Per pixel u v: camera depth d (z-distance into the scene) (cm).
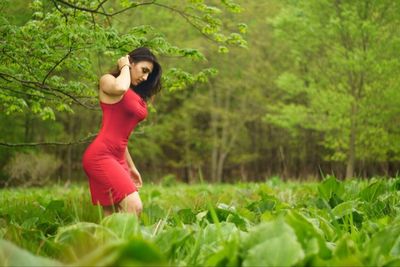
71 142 599
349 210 365
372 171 2552
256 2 2306
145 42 523
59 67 531
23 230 252
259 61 2767
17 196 973
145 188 1312
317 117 2064
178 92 3050
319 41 1875
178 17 1822
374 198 518
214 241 241
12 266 143
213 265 182
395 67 1684
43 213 461
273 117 2167
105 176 399
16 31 472
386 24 1747
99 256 133
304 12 1847
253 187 1164
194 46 2280
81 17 476
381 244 223
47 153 2186
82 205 475
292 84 2017
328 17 1830
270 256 169
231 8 529
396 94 1762
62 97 571
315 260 169
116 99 408
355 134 1905
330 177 548
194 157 3388
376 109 1883
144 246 123
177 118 3161
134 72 435
